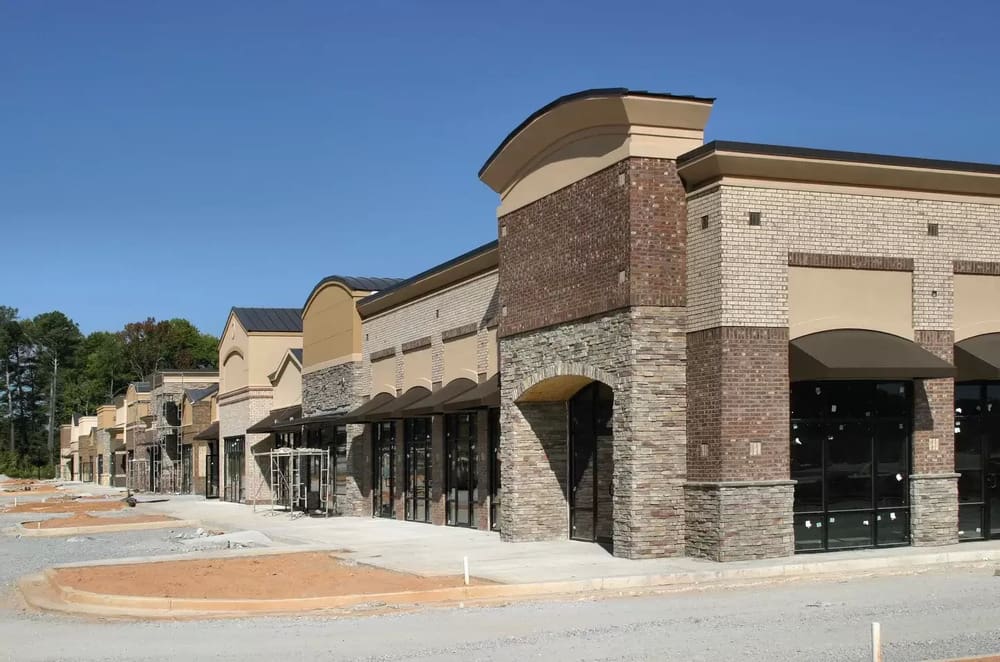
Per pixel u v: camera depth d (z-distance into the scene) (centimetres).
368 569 2027
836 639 1209
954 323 2147
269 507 4609
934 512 2102
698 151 1998
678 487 2039
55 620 1594
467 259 2909
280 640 1330
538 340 2394
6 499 6812
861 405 2083
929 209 2131
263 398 5000
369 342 3741
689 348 2044
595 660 1132
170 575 1980
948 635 1216
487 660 1153
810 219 2028
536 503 2498
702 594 1641
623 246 2062
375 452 3666
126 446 8550
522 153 2441
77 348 14988
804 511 2027
